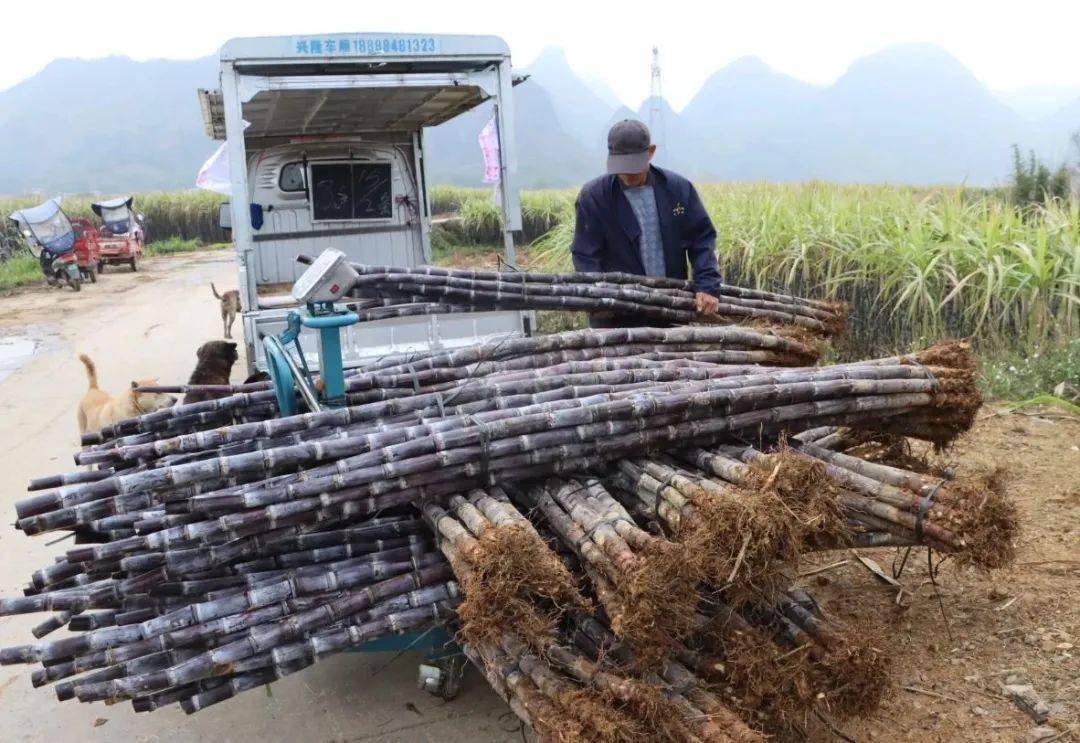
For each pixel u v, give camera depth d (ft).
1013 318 23.79
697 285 15.07
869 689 8.73
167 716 11.91
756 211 31.09
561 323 33.53
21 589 15.56
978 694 10.57
